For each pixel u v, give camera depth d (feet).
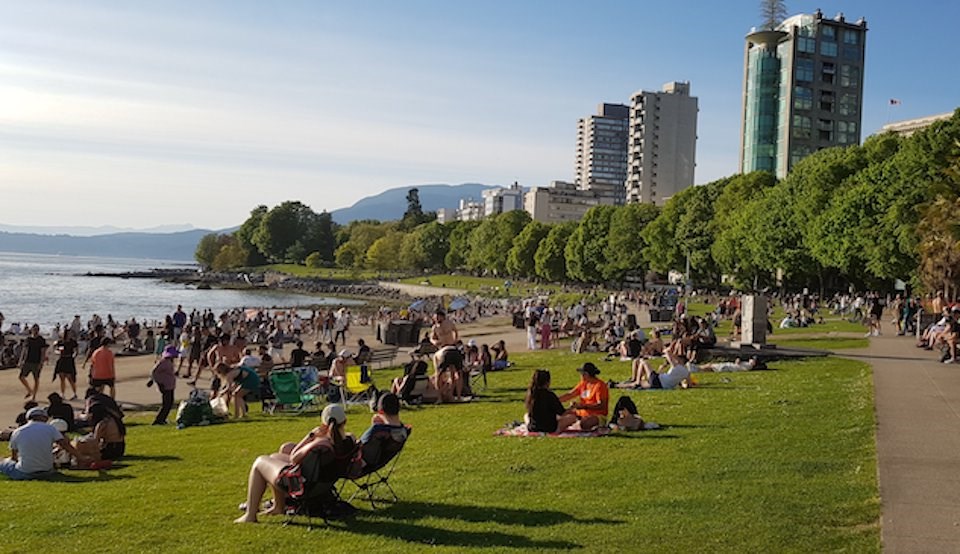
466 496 35.55
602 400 50.85
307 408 73.36
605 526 30.17
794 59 474.90
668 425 51.49
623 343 105.19
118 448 48.67
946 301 137.59
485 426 55.31
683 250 344.49
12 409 78.43
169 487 40.16
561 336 155.94
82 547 29.73
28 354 82.12
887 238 199.72
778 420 51.70
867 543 27.35
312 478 31.65
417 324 144.56
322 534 30.66
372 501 34.35
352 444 32.86
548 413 50.01
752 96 495.82
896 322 155.94
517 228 560.61
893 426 48.34
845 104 481.87
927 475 36.45
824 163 246.88
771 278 305.73
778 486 34.96
